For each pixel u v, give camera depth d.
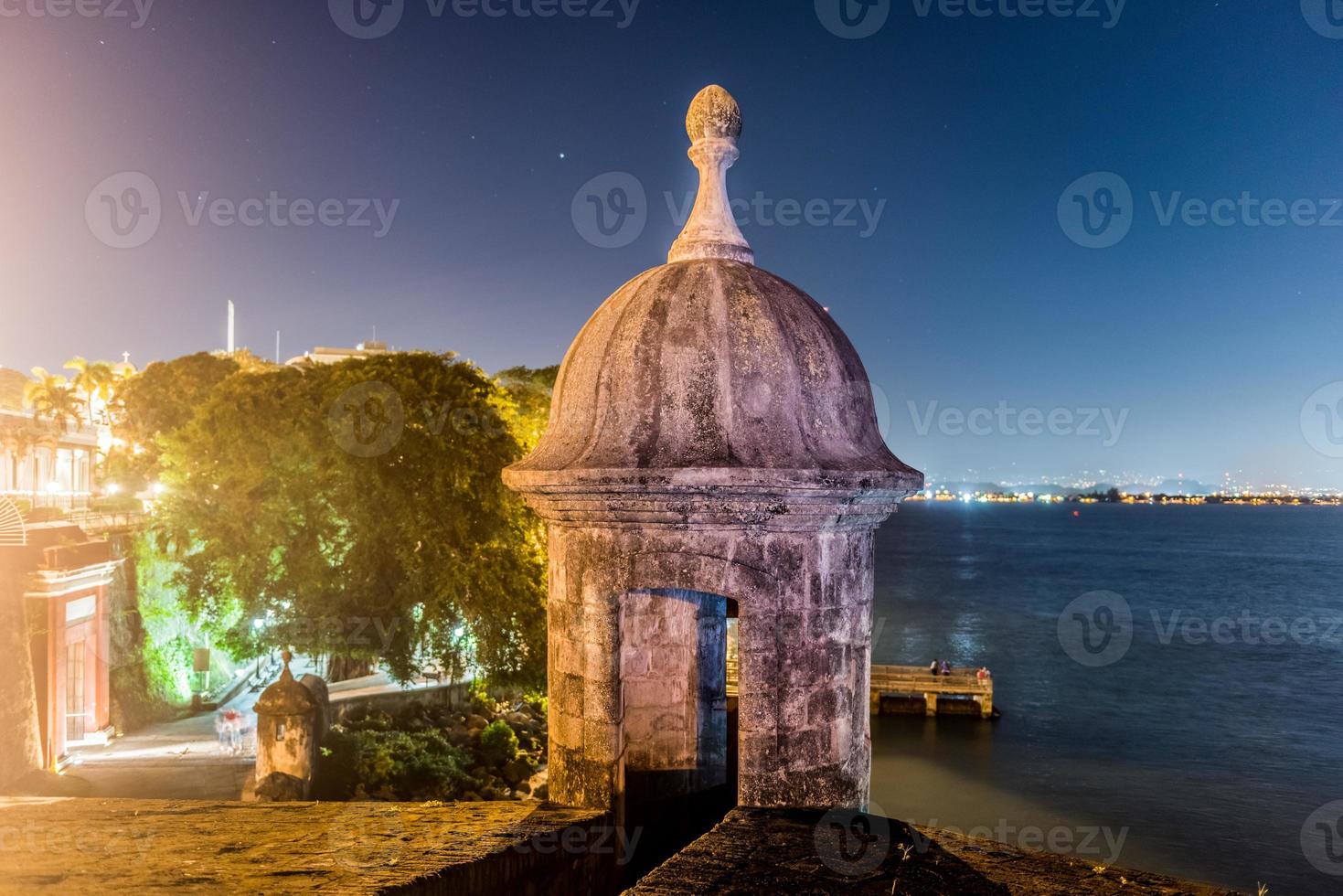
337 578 26.66
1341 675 52.41
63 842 4.89
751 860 4.24
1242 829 29.38
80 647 26.92
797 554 5.67
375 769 23.30
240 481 26.92
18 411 50.84
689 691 8.07
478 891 4.54
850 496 5.57
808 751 5.68
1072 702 45.84
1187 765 35.91
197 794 22.47
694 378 5.80
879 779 34.16
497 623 26.86
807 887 3.98
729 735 8.70
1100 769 35.38
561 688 6.18
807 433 5.82
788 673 5.64
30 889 4.05
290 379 28.55
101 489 48.00
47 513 32.22
